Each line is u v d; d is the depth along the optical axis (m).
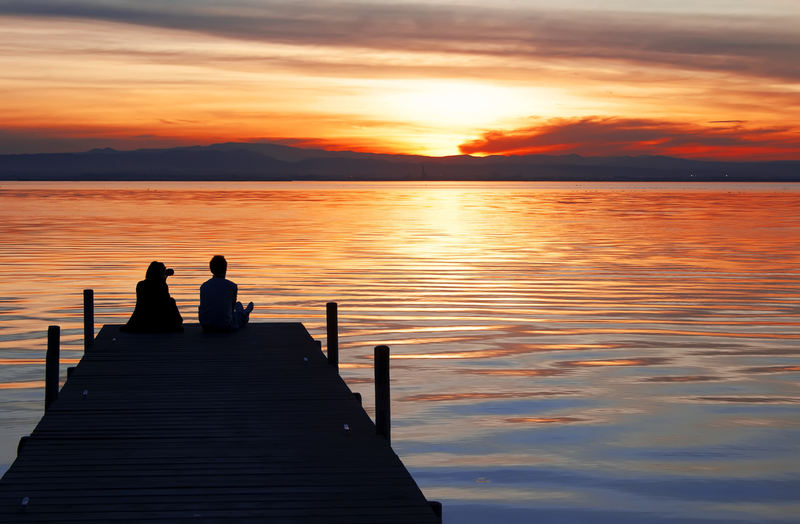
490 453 10.01
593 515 8.16
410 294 24.03
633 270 30.56
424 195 175.62
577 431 10.92
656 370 14.67
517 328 18.95
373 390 13.16
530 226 58.06
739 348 16.72
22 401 12.22
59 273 27.89
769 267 31.73
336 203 108.94
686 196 159.12
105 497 6.10
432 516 5.84
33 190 196.38
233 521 5.70
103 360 11.28
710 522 8.00
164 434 7.80
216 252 35.84
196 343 12.66
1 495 6.08
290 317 20.08
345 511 5.91
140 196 137.00
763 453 10.04
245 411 8.70
